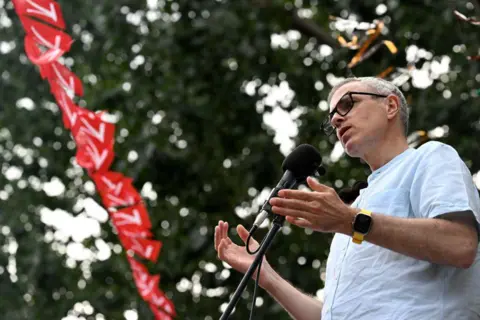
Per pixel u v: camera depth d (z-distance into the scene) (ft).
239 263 14.37
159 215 39.93
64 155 45.27
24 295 44.37
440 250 11.74
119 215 23.99
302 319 14.39
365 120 13.88
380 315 12.14
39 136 45.01
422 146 13.25
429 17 36.83
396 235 11.73
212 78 41.75
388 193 12.98
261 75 41.78
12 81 43.21
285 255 40.24
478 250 12.41
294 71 41.73
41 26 20.27
